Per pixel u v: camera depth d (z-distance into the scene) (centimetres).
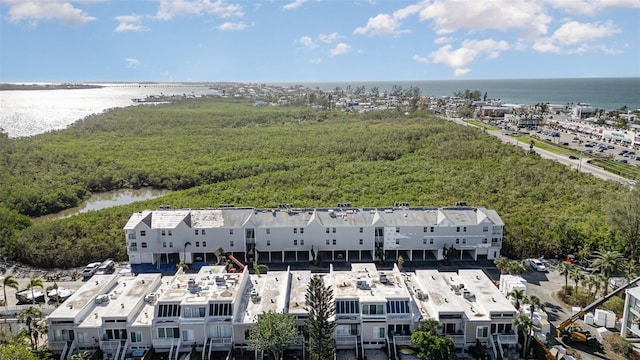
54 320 6694
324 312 6319
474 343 6825
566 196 13838
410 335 6750
